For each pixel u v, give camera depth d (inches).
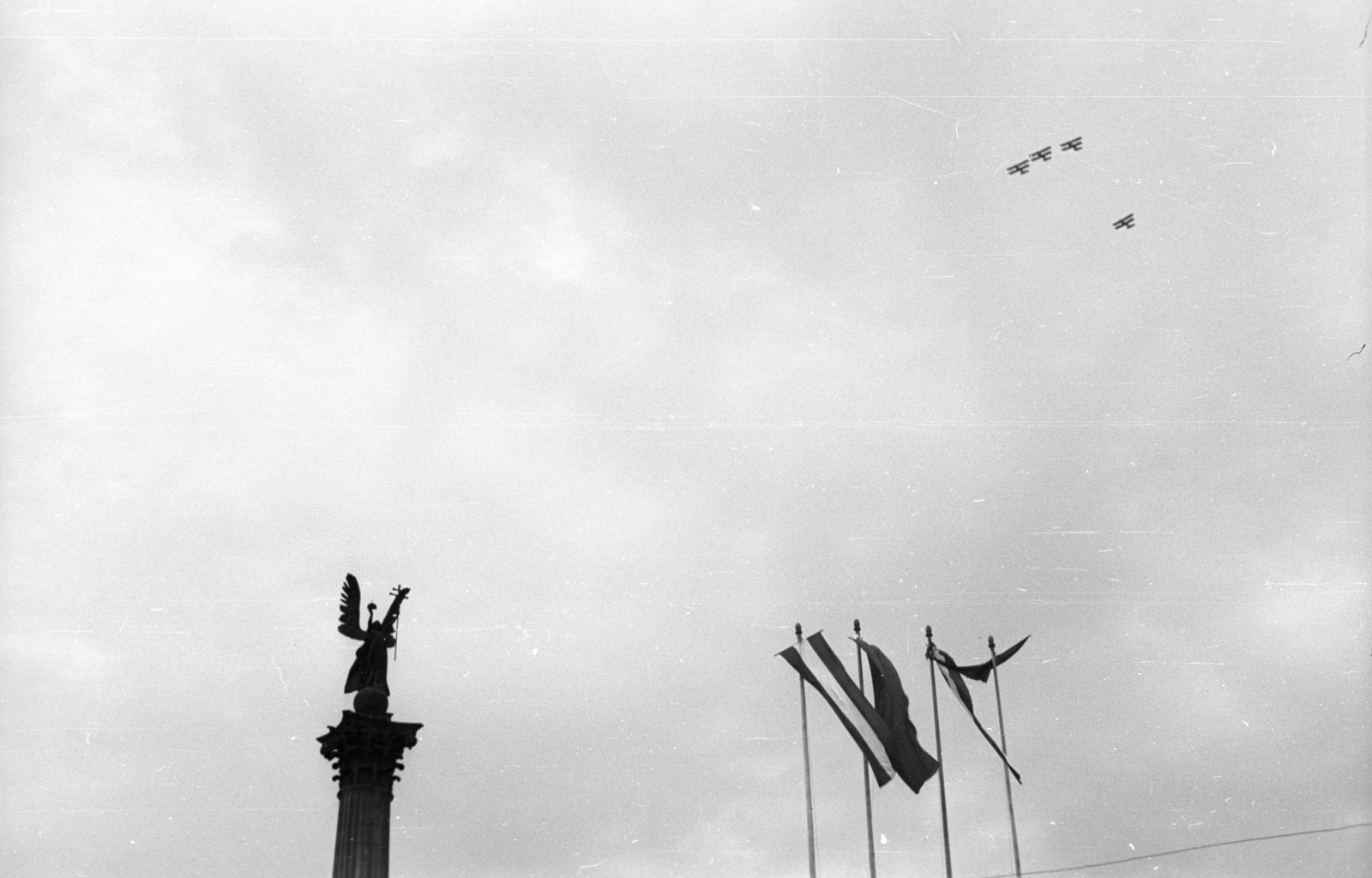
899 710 2677.2
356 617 2342.5
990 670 2770.7
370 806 2186.3
